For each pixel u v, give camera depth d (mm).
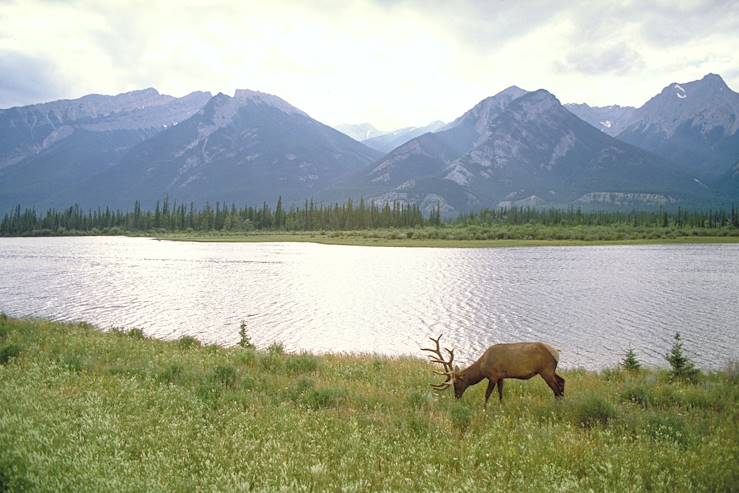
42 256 92375
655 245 119312
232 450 7281
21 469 6078
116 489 5535
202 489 5906
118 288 49750
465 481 6273
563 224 191625
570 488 6035
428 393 11594
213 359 15672
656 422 9102
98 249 115438
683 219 190875
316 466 6504
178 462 6688
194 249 114688
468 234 151500
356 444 7590
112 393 9875
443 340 28703
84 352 15664
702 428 8898
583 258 83812
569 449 7586
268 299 43594
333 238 158250
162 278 58344
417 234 154625
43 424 7512
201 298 43875
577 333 30031
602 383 14305
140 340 20031
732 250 100875
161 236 189750
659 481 6414
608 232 152000
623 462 6922
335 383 12828
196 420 8656
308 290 49062
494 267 69562
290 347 26750
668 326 31641
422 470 6816
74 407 8672
